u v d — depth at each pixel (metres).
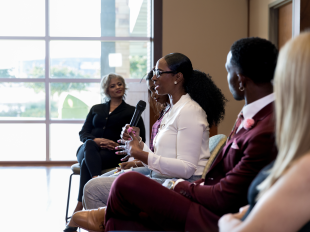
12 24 6.01
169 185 1.49
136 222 1.28
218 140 1.83
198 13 5.41
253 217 0.71
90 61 6.09
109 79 3.41
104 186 1.87
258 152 1.09
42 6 6.01
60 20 6.04
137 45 6.08
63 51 6.05
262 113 1.17
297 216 0.68
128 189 1.23
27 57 6.03
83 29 6.06
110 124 3.26
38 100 6.07
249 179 1.10
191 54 5.43
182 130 1.66
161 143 1.74
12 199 3.69
